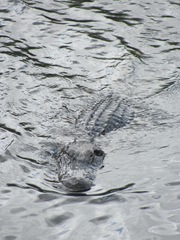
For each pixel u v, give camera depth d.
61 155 22.03
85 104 27.25
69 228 17.58
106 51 32.94
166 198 19.20
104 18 36.84
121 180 20.48
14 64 30.83
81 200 19.17
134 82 29.75
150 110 26.80
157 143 23.45
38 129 24.70
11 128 24.66
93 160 21.58
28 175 21.03
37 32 34.78
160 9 38.31
